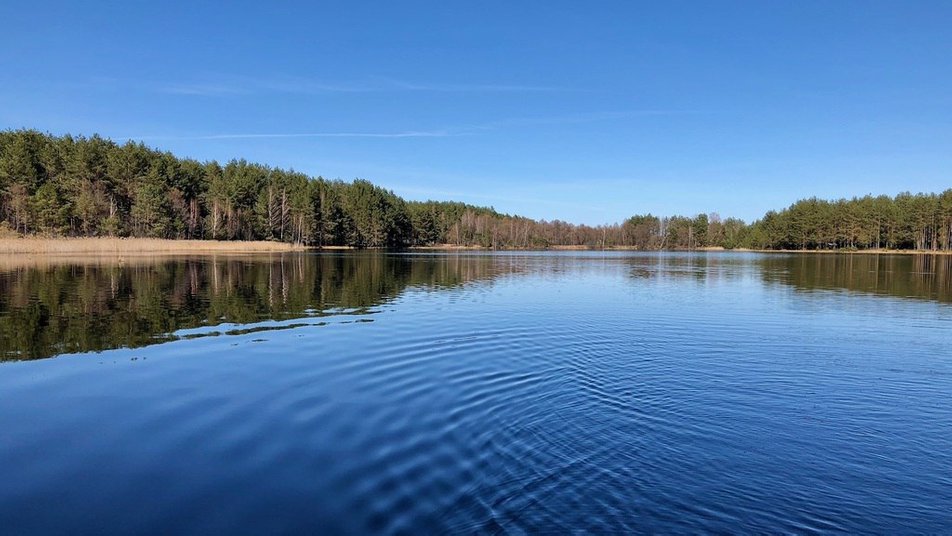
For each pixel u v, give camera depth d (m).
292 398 9.57
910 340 15.49
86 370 11.37
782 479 6.66
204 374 11.11
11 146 75.31
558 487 6.34
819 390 10.47
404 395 9.84
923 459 7.30
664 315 19.84
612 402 9.58
